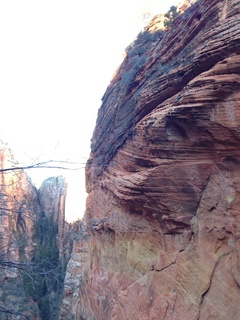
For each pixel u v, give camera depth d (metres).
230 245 8.34
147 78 12.96
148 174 10.20
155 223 11.10
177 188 9.67
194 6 11.07
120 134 14.05
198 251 9.09
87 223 21.98
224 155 8.55
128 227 12.79
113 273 14.20
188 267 9.30
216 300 8.37
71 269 34.69
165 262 10.23
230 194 8.45
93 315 15.93
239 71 7.90
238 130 7.86
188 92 8.68
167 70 11.28
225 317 8.05
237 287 7.94
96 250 17.52
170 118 9.31
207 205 9.07
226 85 7.92
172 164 9.79
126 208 13.14
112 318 12.74
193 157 9.41
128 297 11.77
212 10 9.55
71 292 32.19
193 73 9.49
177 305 9.44
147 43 15.54
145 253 11.63
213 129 8.35
